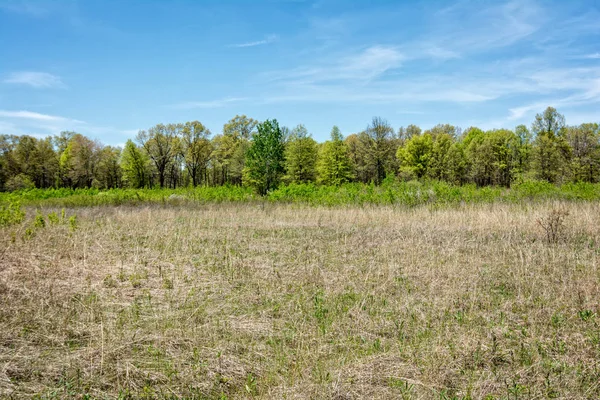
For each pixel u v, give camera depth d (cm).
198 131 5625
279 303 576
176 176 6462
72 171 5403
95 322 489
